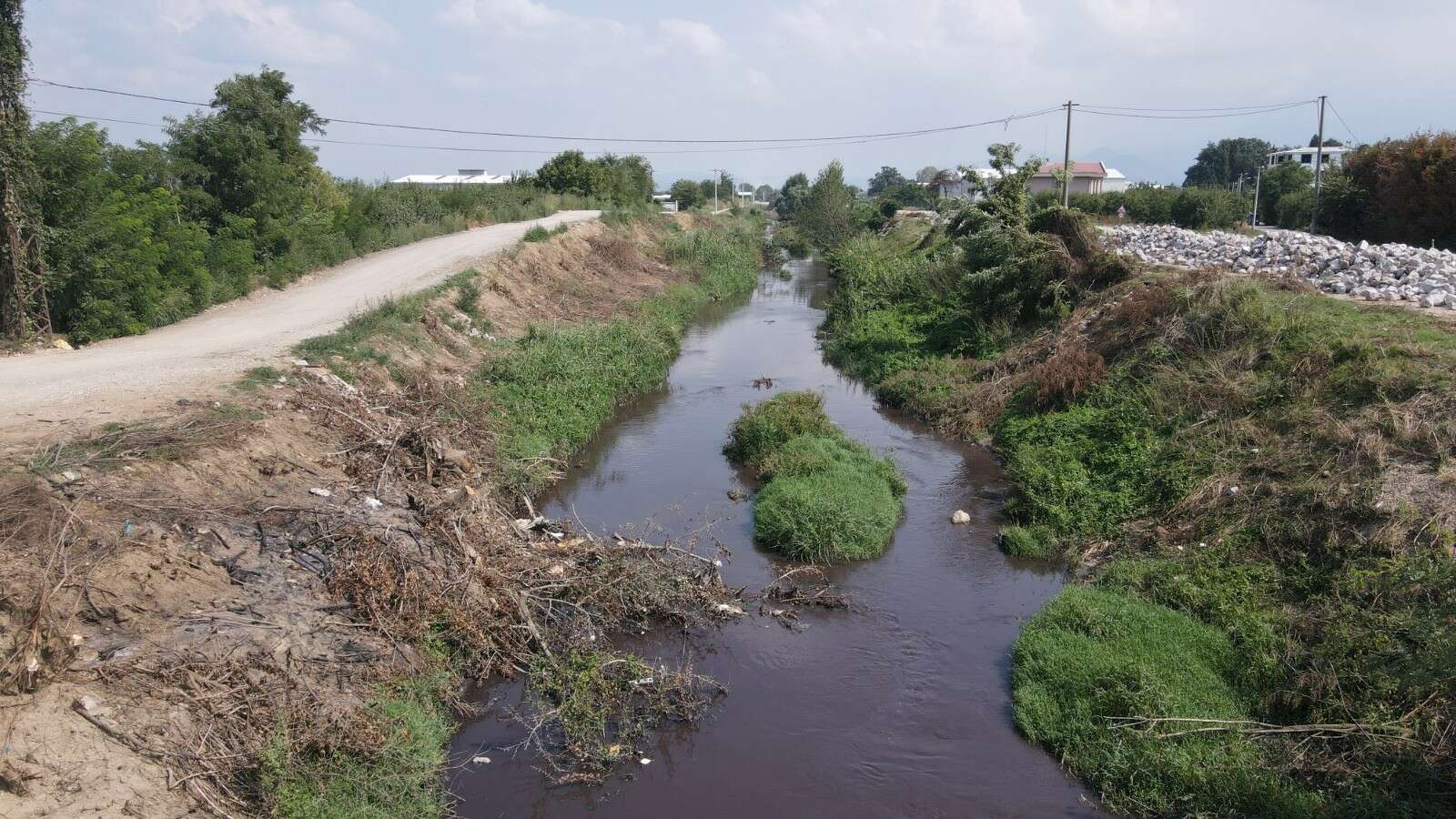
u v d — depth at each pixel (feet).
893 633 34.30
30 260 49.19
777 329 103.45
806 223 190.49
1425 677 24.18
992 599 36.99
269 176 73.77
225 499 30.76
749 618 35.40
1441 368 38.55
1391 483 33.71
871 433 60.59
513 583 33.40
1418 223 99.35
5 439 30.60
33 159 49.78
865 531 41.65
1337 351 42.60
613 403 64.28
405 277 77.30
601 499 47.67
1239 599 32.32
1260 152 300.81
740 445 55.06
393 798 23.21
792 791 25.50
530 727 27.86
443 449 40.63
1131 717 26.76
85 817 19.43
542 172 181.06
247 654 24.86
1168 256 80.69
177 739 21.89
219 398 38.22
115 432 31.94
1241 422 41.96
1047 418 52.90
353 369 47.88
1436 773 22.95
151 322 56.13
